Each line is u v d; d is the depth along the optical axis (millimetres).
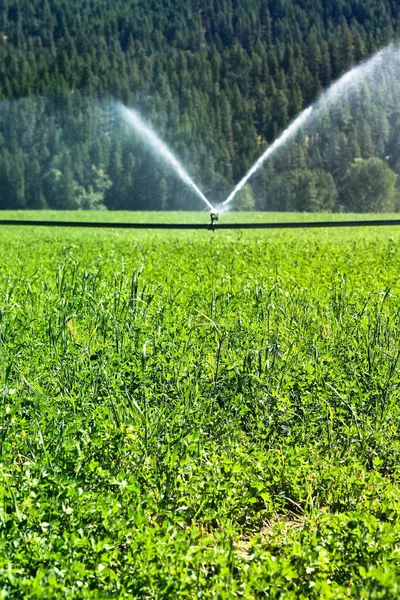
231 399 8273
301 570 5277
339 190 110875
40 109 160875
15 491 5871
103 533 5555
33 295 12273
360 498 6688
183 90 178250
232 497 6453
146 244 28953
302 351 9578
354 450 7535
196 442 7125
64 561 5105
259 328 10164
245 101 172000
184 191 133875
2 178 139125
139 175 135125
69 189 136375
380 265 19734
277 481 6836
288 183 112812
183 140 144250
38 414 7414
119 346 9281
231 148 151250
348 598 4957
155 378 8508
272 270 18172
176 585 4934
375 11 194875
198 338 9797
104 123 157625
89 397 7906
